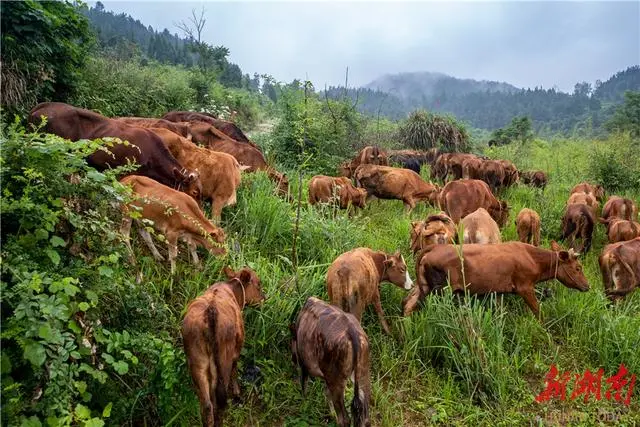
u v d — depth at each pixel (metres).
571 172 16.30
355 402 4.45
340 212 9.88
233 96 24.66
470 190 9.82
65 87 10.01
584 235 9.80
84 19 10.24
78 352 3.67
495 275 6.63
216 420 4.26
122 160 6.73
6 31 8.51
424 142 19.97
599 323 6.75
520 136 27.08
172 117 11.02
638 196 13.94
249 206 7.97
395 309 6.92
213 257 6.41
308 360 4.88
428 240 7.79
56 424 3.37
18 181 4.10
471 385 5.73
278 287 6.24
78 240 4.36
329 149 14.25
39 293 3.83
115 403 4.30
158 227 6.04
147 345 4.48
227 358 4.34
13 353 3.64
